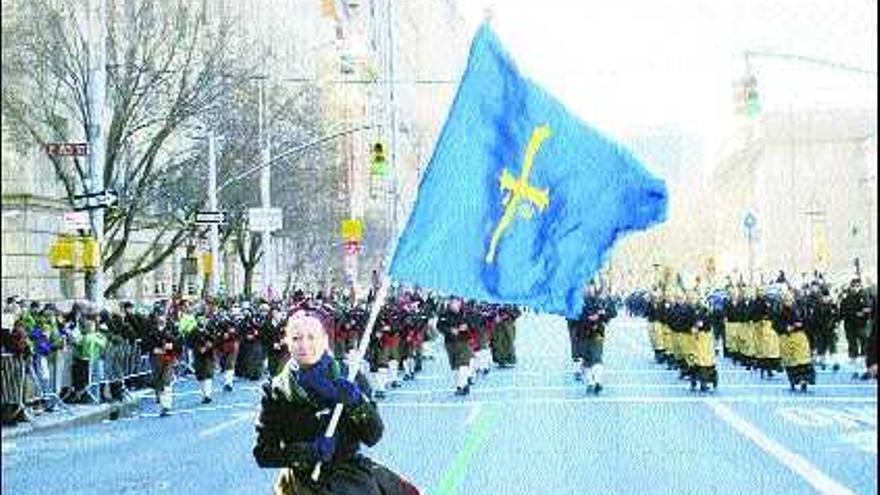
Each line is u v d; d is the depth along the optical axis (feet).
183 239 132.26
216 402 82.43
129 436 61.36
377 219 259.19
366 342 20.62
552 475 43.50
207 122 128.77
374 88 356.59
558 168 21.38
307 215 164.86
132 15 110.11
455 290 20.75
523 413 67.46
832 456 47.67
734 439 53.67
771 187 351.87
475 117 20.85
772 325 87.30
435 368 112.47
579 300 21.53
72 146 84.99
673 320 92.32
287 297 131.44
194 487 42.86
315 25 286.66
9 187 116.57
